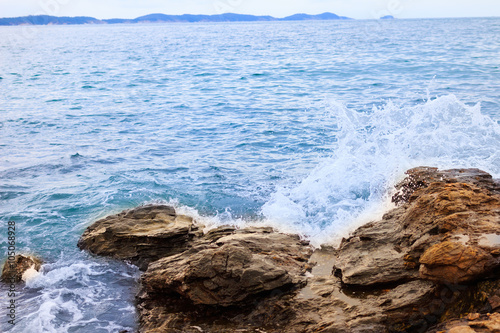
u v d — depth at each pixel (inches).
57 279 362.9
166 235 380.5
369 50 2159.2
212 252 317.7
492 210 315.0
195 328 290.0
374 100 950.4
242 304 300.8
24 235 427.8
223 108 960.3
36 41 3836.1
